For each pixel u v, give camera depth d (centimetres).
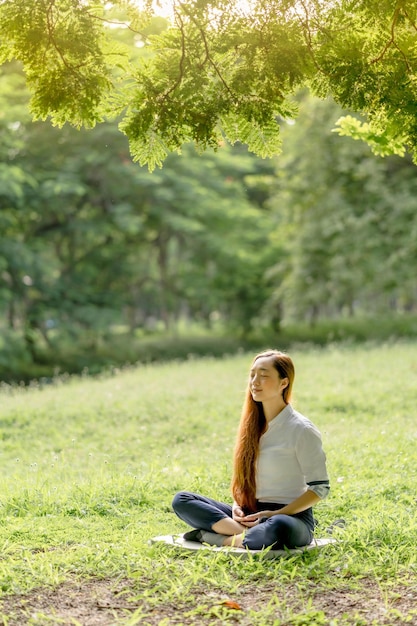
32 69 538
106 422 1397
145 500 811
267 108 548
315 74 543
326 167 2719
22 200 2667
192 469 956
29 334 2970
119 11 538
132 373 2070
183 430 1307
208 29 528
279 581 545
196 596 524
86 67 537
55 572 563
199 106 542
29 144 2734
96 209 3125
